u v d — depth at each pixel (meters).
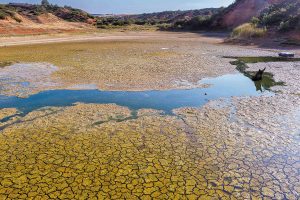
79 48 27.58
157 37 40.59
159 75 15.01
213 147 7.50
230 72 15.94
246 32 30.36
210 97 11.57
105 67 17.16
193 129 8.57
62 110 10.18
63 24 58.06
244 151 7.28
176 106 10.53
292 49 23.80
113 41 35.03
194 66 17.41
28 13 57.88
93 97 11.59
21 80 14.48
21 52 24.94
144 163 6.79
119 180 6.14
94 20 72.12
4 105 10.74
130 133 8.34
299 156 7.02
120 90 12.48
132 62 18.81
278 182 6.03
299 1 32.50
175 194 5.69
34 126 8.84
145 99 11.32
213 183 6.01
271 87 12.85
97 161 6.88
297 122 8.94
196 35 42.91
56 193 5.72
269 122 8.97
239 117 9.41
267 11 37.75
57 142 7.83
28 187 5.91
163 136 8.15
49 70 16.70
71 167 6.63
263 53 22.58
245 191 5.75
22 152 7.30
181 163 6.78
